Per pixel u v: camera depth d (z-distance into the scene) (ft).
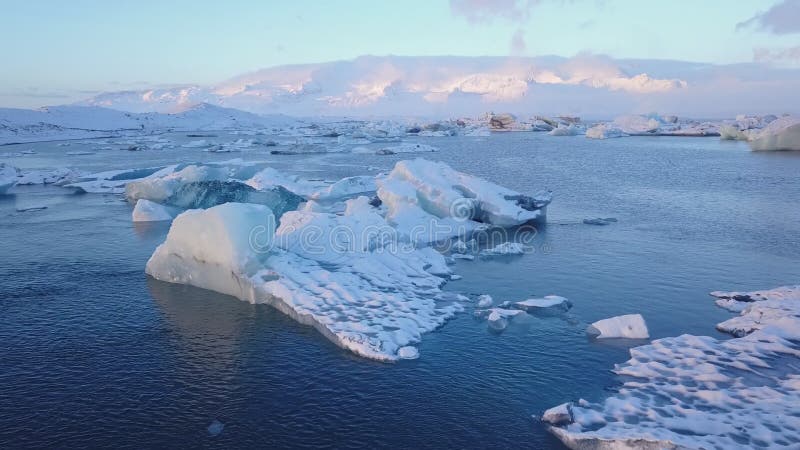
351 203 113.19
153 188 138.10
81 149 355.77
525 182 184.96
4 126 470.80
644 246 99.86
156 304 72.90
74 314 69.56
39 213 134.92
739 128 435.12
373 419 46.70
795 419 43.73
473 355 57.82
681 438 41.42
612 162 249.55
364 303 70.13
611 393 49.85
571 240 105.09
